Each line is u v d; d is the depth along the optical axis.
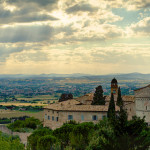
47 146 53.62
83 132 55.81
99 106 86.00
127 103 95.81
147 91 82.50
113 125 34.75
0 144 47.44
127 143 31.94
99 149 38.06
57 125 89.94
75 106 88.88
